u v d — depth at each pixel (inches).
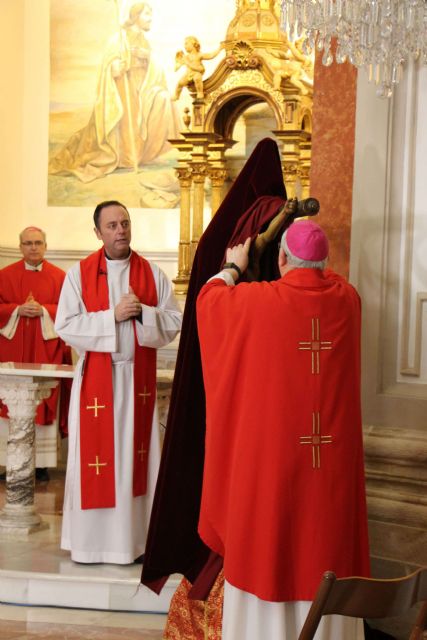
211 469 126.0
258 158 143.1
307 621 89.1
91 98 330.3
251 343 123.0
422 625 97.5
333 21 140.6
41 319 291.0
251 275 137.2
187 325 141.8
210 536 127.1
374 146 167.6
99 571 185.0
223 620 125.7
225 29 316.5
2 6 324.2
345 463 123.6
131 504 190.2
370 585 89.4
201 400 143.9
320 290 124.6
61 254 331.3
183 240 286.4
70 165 332.8
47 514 237.1
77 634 166.7
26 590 182.2
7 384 215.2
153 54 323.3
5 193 329.4
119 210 197.5
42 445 284.0
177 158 307.0
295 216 130.0
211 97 277.3
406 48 143.4
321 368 122.8
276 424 121.1
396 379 168.9
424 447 163.3
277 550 119.6
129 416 192.2
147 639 164.9
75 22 331.0
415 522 163.5
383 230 167.8
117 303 196.2
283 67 267.0
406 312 167.2
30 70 335.6
